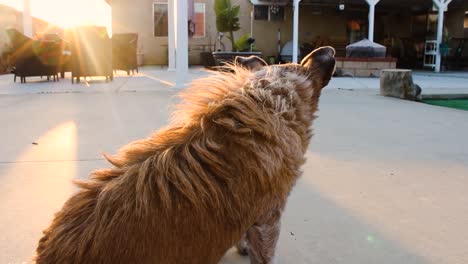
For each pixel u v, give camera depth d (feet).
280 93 5.28
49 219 8.26
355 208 8.98
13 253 7.00
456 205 9.17
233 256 7.22
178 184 4.34
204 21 61.72
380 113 21.42
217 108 4.91
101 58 35.12
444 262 6.90
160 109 21.25
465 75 48.34
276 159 4.85
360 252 7.22
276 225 5.35
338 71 46.75
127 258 4.04
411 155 13.15
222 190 4.53
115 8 60.85
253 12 61.77
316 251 7.24
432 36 63.62
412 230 8.00
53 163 11.87
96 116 19.33
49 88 30.71
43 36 40.37
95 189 4.50
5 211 8.63
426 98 29.25
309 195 9.68
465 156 13.06
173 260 4.24
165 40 62.08
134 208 4.17
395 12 68.39
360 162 12.30
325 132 16.55
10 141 14.48
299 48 60.34
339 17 66.74
